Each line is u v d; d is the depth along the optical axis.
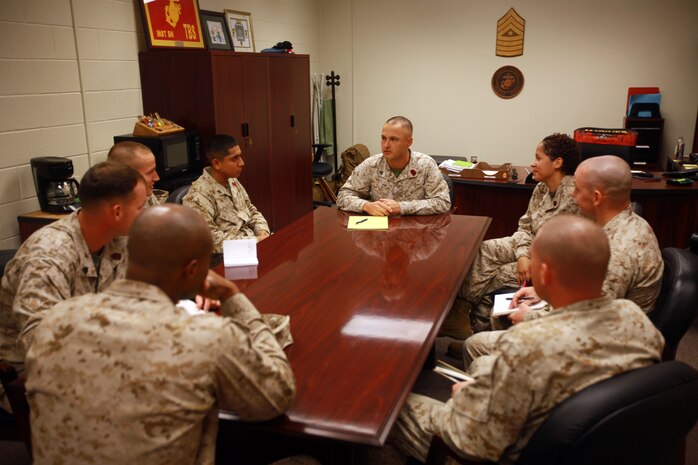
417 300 1.92
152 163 2.37
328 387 1.39
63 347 1.09
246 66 4.41
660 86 6.04
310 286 2.05
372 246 2.52
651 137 5.95
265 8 5.71
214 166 3.11
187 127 4.11
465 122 6.75
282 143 5.09
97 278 1.80
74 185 3.31
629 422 1.14
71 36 3.51
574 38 6.16
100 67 3.76
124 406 1.05
